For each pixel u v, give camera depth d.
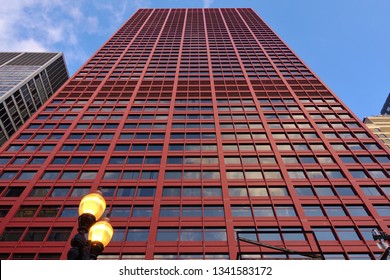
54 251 32.72
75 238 8.67
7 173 43.91
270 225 35.81
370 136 52.34
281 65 79.00
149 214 37.38
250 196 40.00
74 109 59.66
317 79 71.38
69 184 41.91
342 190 41.44
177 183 41.62
